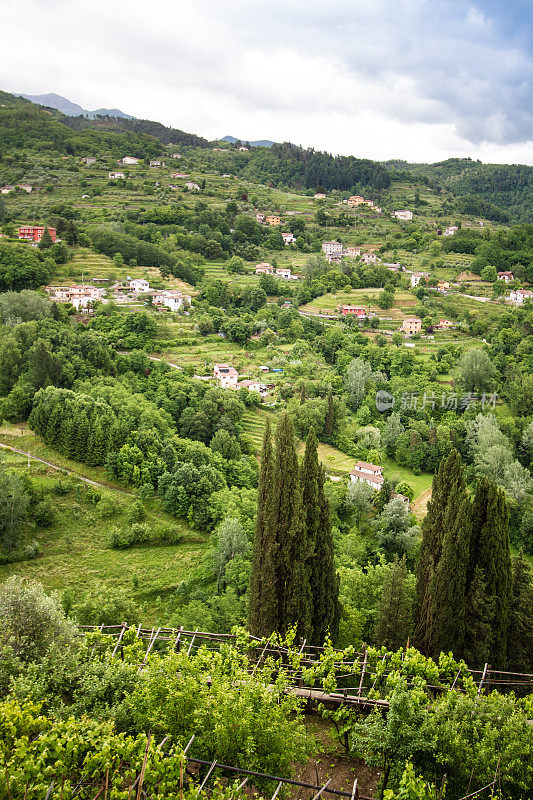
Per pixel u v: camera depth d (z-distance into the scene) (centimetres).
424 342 12612
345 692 2262
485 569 2939
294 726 1953
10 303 9700
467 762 1747
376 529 6316
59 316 9912
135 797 1529
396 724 1803
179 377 9469
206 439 8369
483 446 8556
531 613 3127
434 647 2933
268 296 15012
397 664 2180
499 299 14812
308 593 2994
